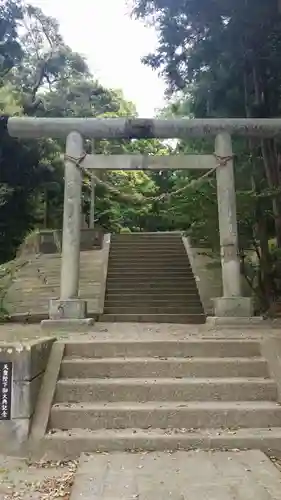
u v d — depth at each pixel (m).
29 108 19.64
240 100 12.15
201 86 12.05
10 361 4.45
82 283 13.62
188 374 5.36
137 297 12.58
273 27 10.04
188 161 9.66
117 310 11.69
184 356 5.73
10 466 4.05
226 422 4.61
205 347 5.75
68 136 9.61
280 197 10.81
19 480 3.73
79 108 24.81
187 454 4.12
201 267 14.42
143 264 14.90
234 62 11.05
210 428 4.57
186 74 12.66
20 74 21.53
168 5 11.09
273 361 5.39
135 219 28.39
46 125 9.57
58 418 4.59
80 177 9.57
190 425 4.60
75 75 26.73
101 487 3.41
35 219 18.06
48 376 5.07
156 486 3.42
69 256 9.19
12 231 15.34
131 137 9.78
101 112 27.39
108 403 4.88
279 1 9.09
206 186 11.07
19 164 15.13
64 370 5.32
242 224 10.83
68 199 9.40
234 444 4.29
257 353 5.73
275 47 10.42
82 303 8.98
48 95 22.66
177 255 15.58
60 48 23.23
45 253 18.38
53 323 8.66
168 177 27.22
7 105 15.34
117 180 27.84
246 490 3.31
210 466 3.81
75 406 4.73
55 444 4.28
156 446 4.29
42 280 14.50
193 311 11.71
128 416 4.62
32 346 4.59
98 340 5.88
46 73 23.12
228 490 3.32
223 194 9.49
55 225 23.77
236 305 9.05
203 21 10.75
